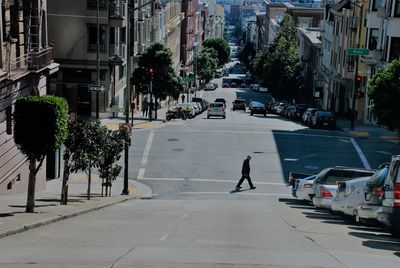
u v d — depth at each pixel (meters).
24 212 17.81
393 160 13.70
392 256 11.40
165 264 9.76
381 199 15.46
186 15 131.88
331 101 85.81
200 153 41.72
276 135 50.47
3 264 9.76
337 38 80.00
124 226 16.02
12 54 24.92
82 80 56.19
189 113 68.75
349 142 47.97
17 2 25.48
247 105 108.88
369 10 60.91
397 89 37.94
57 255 10.69
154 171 36.50
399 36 53.53
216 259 10.33
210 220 18.16
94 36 55.66
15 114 17.19
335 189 22.00
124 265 9.63
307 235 14.34
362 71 67.25
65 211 18.94
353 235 14.58
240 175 36.00
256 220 18.23
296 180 28.52
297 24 139.12
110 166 27.45
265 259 10.41
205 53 147.75
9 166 24.67
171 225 16.47
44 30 29.45
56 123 17.27
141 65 63.41
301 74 116.94
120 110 50.81
